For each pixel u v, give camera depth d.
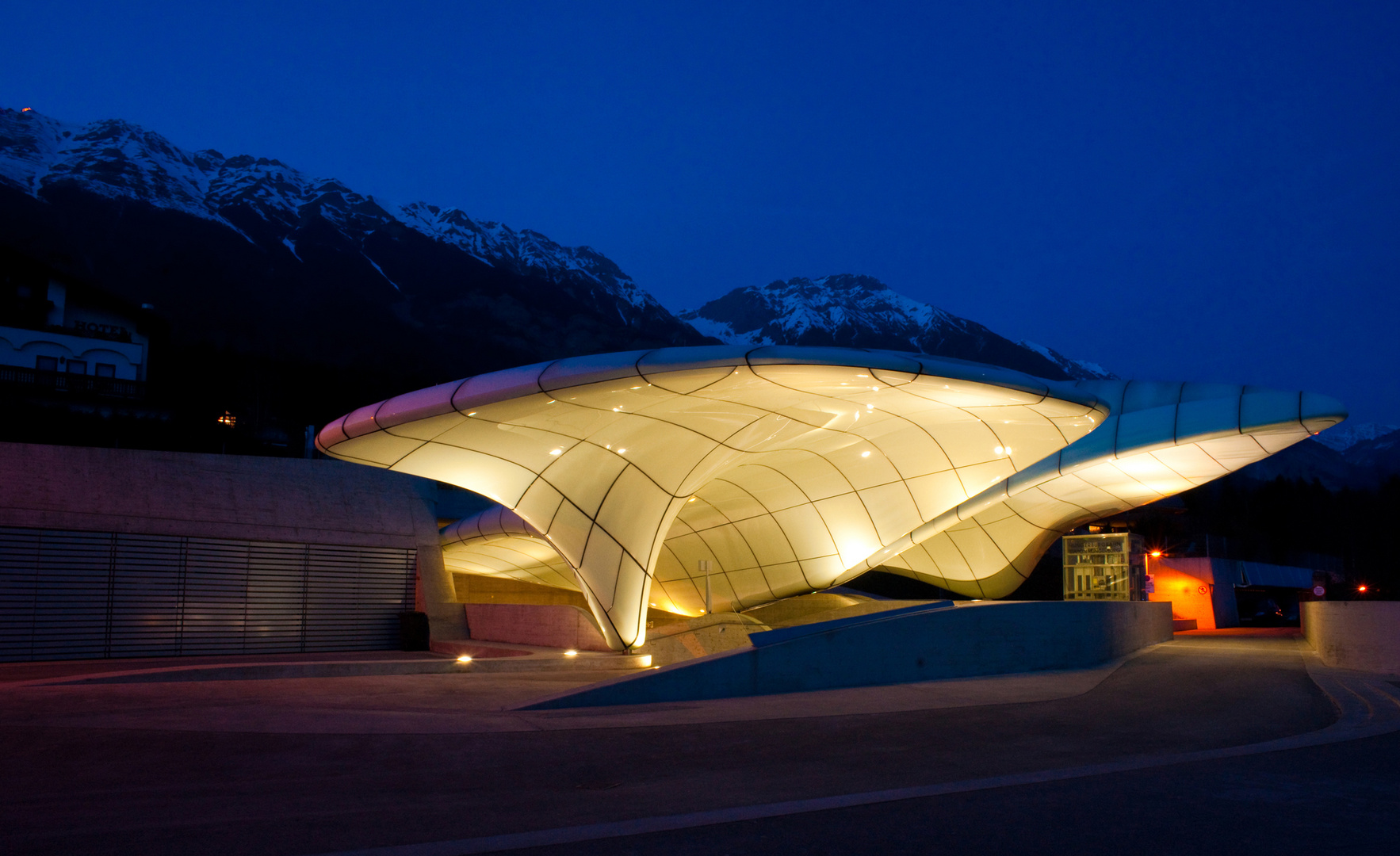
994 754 10.33
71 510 24.06
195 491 26.64
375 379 85.00
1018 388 19.11
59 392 49.12
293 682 18.17
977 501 32.22
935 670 19.81
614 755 10.04
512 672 21.64
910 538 32.84
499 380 18.83
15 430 45.84
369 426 20.44
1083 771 8.68
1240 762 9.16
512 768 9.14
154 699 14.52
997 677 20.23
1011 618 21.53
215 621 26.12
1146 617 29.23
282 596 27.64
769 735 11.66
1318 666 21.53
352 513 30.02
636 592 26.52
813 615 40.50
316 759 9.51
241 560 26.91
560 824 6.68
